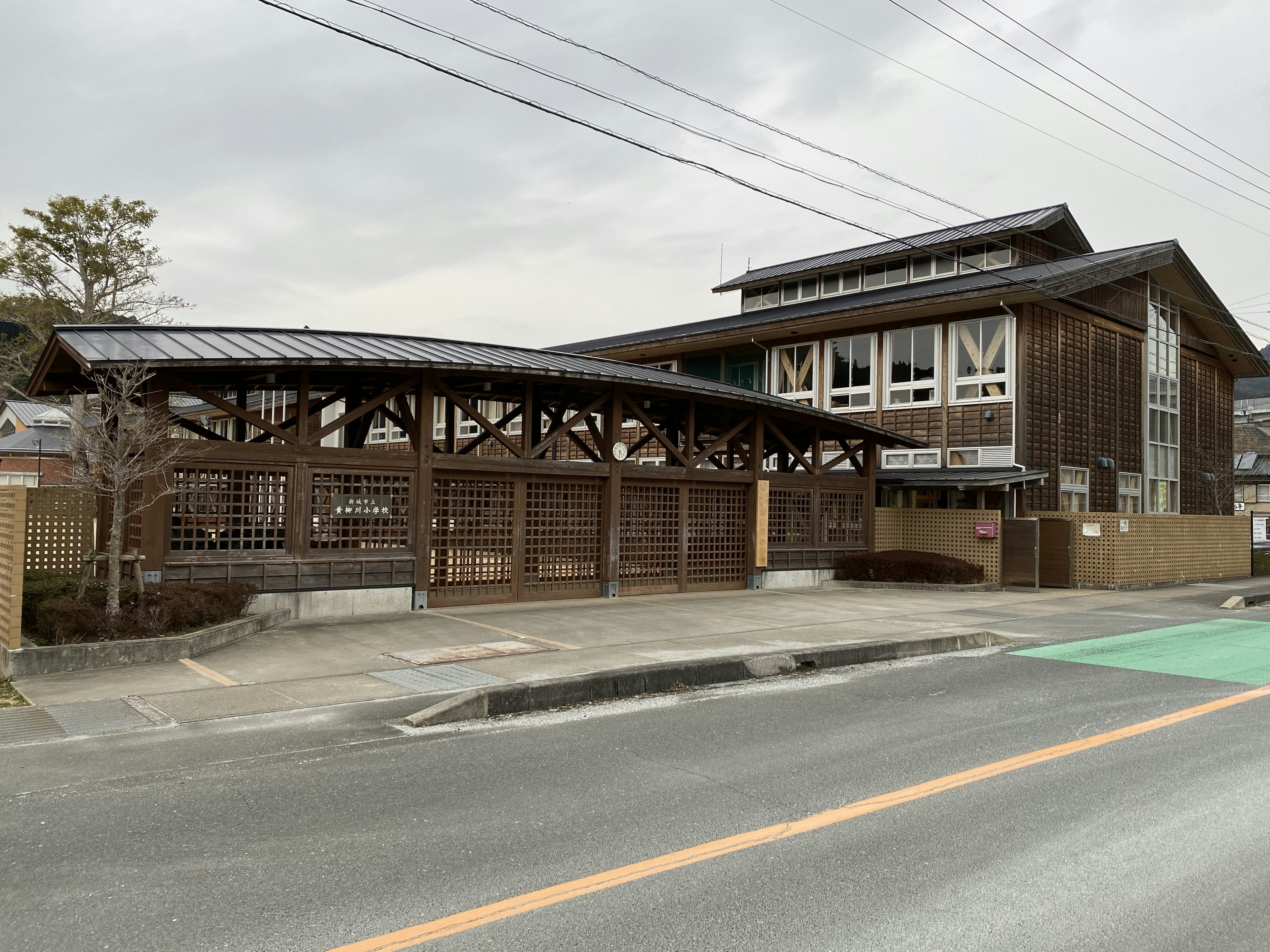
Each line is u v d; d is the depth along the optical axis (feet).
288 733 21.09
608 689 26.53
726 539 57.88
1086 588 67.36
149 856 13.64
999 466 70.08
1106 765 19.16
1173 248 82.94
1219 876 13.29
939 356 74.23
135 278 101.86
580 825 15.19
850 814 15.88
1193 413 99.40
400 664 29.35
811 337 83.15
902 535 69.41
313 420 71.97
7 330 126.93
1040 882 13.00
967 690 27.94
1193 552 77.56
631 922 11.57
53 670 27.09
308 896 12.25
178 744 19.94
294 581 39.24
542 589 48.39
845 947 10.98
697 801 16.58
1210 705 25.53
